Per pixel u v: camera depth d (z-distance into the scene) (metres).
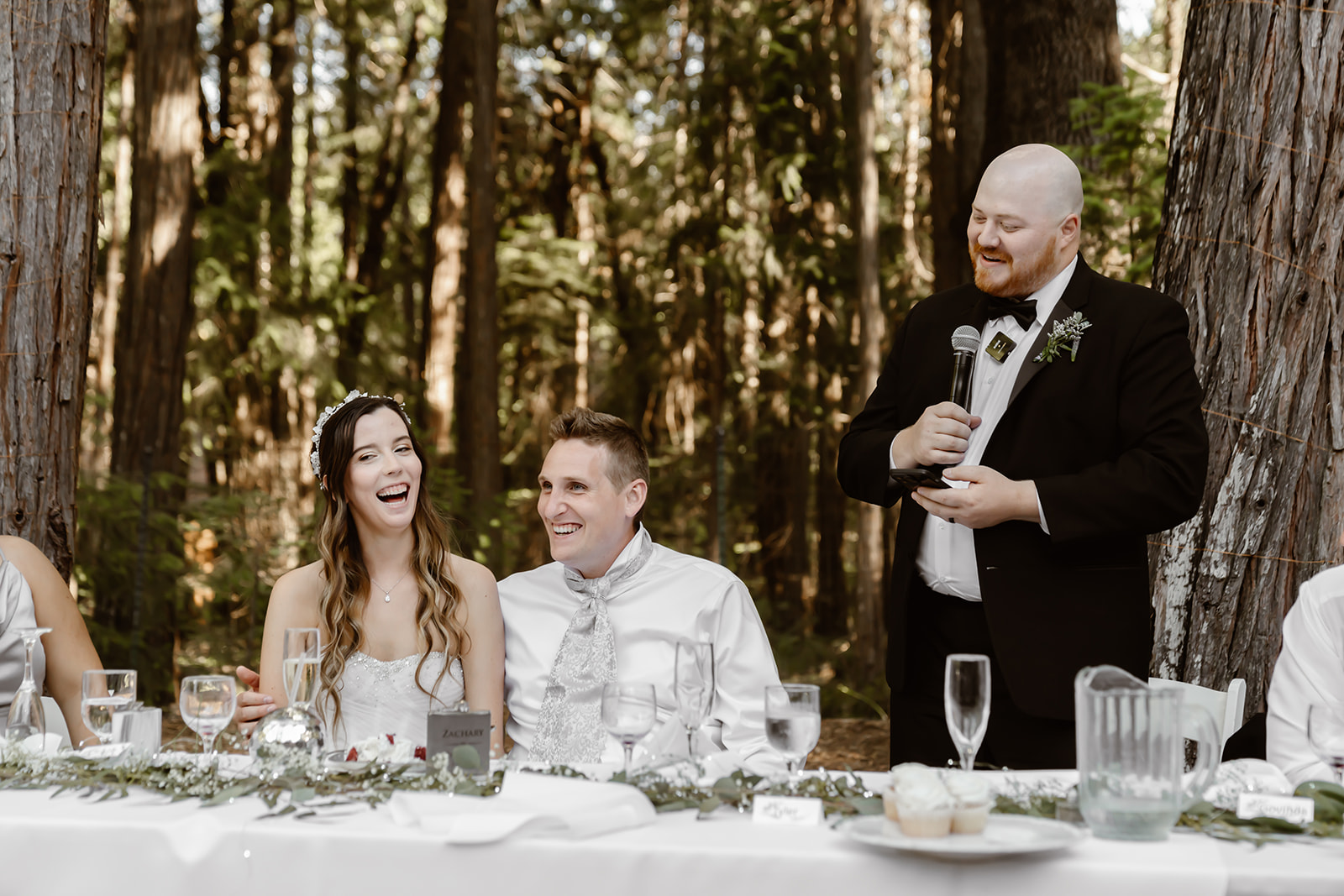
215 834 1.71
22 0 3.79
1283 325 3.44
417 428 13.94
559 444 2.95
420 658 3.03
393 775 2.00
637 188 16.88
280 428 15.38
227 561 10.58
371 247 18.48
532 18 17.44
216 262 13.37
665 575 2.97
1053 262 2.80
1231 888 1.50
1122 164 6.93
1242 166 3.50
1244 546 3.46
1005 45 8.18
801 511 15.19
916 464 2.70
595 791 1.76
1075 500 2.55
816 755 7.39
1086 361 2.75
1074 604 2.63
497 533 12.23
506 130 18.22
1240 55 3.51
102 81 4.00
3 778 2.04
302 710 2.17
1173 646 3.57
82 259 3.90
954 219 9.67
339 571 3.07
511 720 3.09
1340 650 2.24
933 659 2.86
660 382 16.97
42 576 3.06
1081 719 1.70
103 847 1.73
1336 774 2.02
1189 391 2.68
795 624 13.92
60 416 3.83
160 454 10.91
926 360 3.02
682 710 2.07
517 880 1.63
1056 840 1.58
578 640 2.92
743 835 1.68
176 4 11.20
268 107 16.47
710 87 14.24
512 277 16.66
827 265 14.28
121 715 2.16
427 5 17.97
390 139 18.34
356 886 1.66
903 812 1.59
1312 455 3.42
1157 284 3.73
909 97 16.19
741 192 14.55
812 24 13.87
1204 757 1.83
